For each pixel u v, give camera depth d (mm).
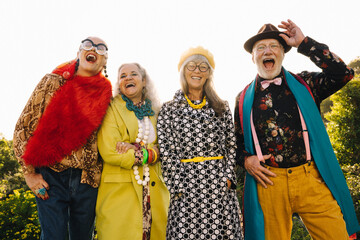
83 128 2645
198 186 2656
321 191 2789
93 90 2828
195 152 2740
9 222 6574
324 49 2770
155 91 3123
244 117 3080
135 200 2754
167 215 2918
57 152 2605
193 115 2818
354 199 5453
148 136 2938
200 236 2584
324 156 2818
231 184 2779
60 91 2740
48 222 2602
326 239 2736
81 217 2754
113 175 2766
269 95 2996
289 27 3025
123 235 2633
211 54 2955
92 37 2850
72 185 2709
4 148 22234
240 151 3143
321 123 2879
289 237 2934
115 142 2746
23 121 2688
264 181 2930
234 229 2678
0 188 15805
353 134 8484
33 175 2668
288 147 2830
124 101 2959
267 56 2984
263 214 2945
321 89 2969
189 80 2885
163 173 2732
